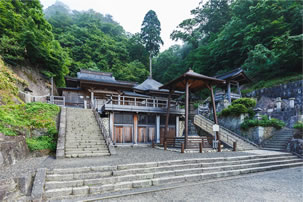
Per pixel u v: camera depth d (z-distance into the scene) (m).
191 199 4.86
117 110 14.48
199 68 37.12
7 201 4.18
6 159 6.43
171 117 17.84
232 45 29.17
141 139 16.00
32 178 5.32
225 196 5.12
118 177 5.79
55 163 6.96
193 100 22.64
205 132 16.45
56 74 24.78
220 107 19.86
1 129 7.53
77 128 11.60
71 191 4.98
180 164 7.54
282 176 7.60
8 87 12.48
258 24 26.42
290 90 20.88
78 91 21.92
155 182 5.98
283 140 13.60
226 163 8.31
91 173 5.79
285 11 24.19
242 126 15.45
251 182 6.60
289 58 21.92
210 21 46.97
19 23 18.34
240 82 24.17
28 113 10.70
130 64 45.53
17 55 17.44
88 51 43.25
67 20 59.84
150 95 21.58
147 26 54.09
